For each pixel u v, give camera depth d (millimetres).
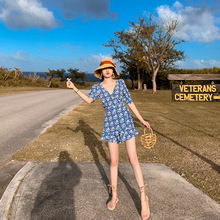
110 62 2541
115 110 2488
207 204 2576
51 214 2373
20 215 2352
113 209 2471
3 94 17703
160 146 4797
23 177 3158
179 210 2459
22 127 6695
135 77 36438
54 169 3463
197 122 7461
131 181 3117
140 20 22312
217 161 3949
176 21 21703
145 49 23156
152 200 2648
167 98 16297
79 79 62188
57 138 5359
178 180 3154
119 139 2477
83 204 2557
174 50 24828
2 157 4160
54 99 15070
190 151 4480
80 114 8844
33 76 38156
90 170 3461
